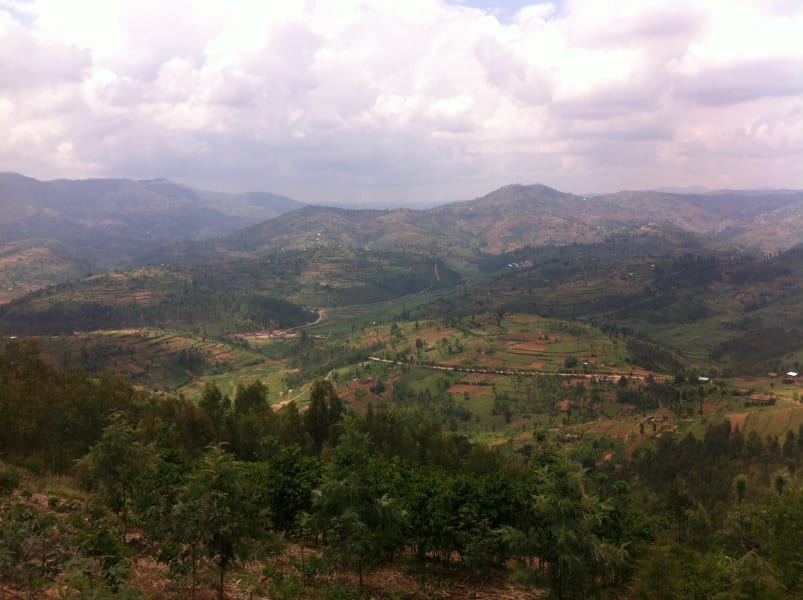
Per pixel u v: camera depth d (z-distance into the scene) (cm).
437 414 14975
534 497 2002
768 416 11838
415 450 6156
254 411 6650
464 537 2520
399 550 2677
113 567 1744
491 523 2575
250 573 2342
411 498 2828
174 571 1906
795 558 2873
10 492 2931
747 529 3741
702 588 2264
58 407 4312
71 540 2056
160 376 19288
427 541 2647
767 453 9144
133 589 1616
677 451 10131
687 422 12519
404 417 8900
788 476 5603
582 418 14225
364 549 2181
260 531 2145
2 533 1870
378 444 6022
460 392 16675
